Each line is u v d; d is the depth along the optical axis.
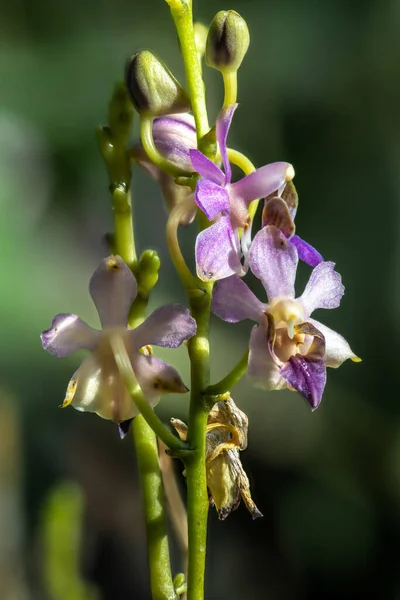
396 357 1.03
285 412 0.94
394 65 1.11
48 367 0.93
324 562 0.90
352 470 0.94
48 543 0.46
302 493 0.92
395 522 0.91
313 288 0.37
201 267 0.37
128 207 0.39
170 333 0.37
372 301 1.07
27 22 1.18
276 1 1.17
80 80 1.18
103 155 0.39
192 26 0.38
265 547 0.92
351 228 1.10
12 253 1.05
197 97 0.38
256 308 0.37
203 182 0.37
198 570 0.38
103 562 0.87
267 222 0.37
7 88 1.16
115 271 0.37
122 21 1.20
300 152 1.14
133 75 0.38
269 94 1.17
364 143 1.11
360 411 0.98
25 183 1.14
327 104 1.14
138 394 0.37
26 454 0.87
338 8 1.14
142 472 0.39
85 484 0.89
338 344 0.37
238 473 0.39
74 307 1.02
